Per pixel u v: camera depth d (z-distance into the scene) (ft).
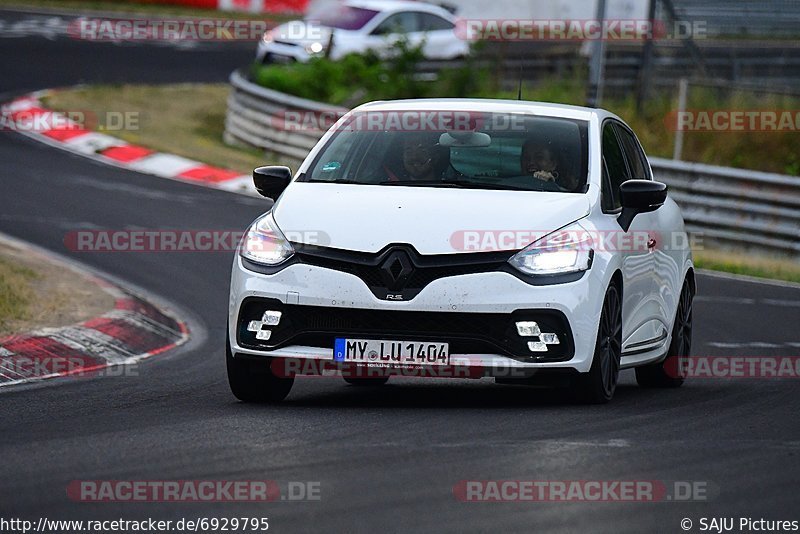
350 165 101.24
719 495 66.08
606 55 326.03
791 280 211.82
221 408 93.50
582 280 90.79
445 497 64.54
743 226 237.45
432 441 78.54
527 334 89.40
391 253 90.02
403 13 333.62
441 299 88.84
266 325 91.81
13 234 190.29
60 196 222.69
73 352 120.98
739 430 85.25
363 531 58.44
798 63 343.87
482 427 83.82
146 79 351.05
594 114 106.93
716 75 336.49
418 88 319.27
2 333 120.98
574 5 392.47
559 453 75.00
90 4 434.71
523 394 104.22
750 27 342.23
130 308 140.77
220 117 330.13
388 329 89.86
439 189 96.78
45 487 66.59
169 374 114.62
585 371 91.56
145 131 295.07
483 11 402.72
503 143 101.60
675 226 115.96
